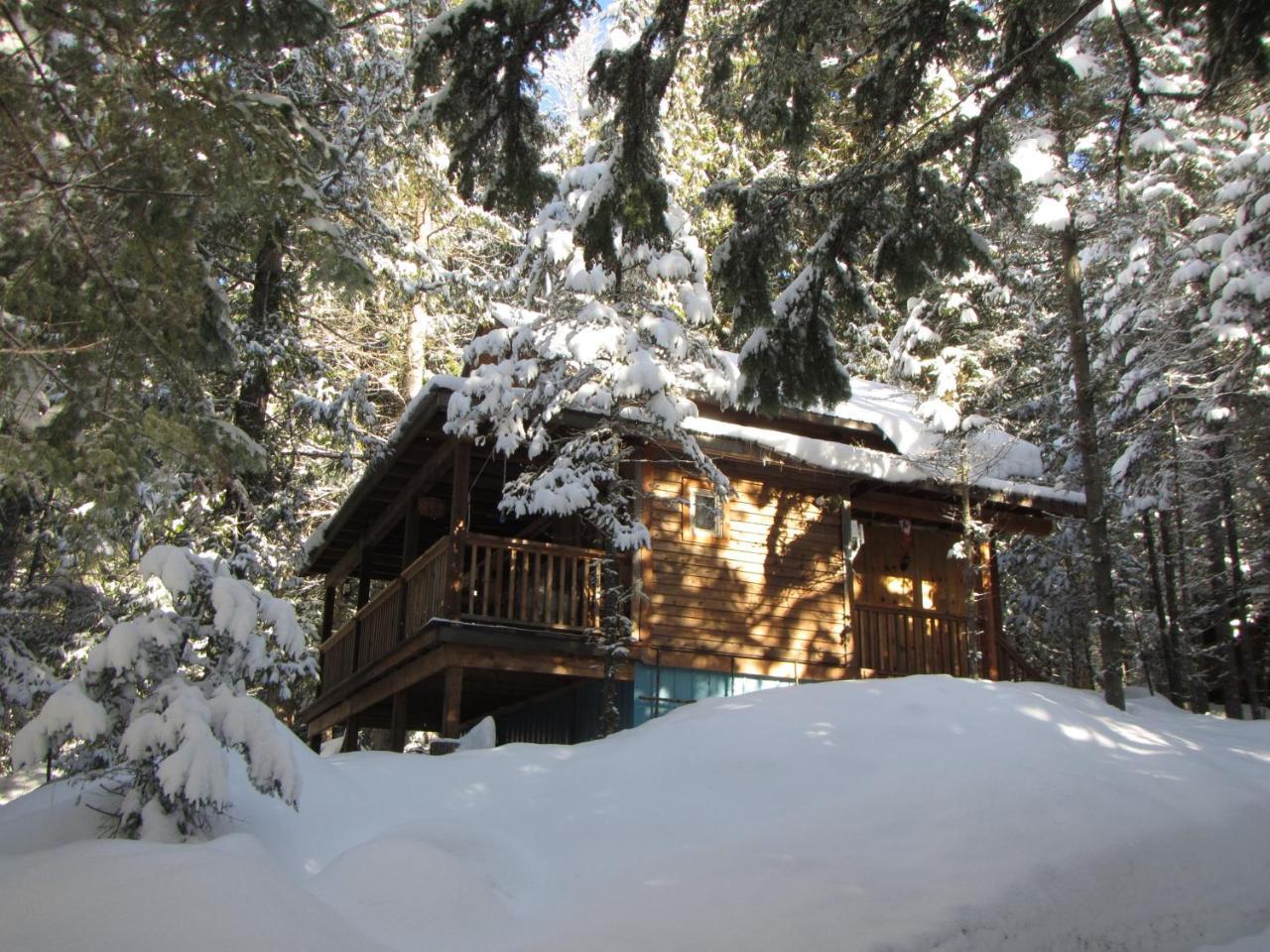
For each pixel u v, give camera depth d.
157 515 13.39
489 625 12.77
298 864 7.09
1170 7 7.38
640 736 10.48
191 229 7.64
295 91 15.62
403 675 14.22
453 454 13.54
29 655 13.12
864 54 8.83
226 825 7.23
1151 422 18.45
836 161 20.69
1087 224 15.74
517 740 16.59
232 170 7.34
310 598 25.84
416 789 8.77
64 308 7.38
